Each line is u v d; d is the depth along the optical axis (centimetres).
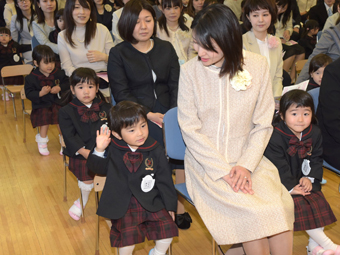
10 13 591
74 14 335
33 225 257
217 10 175
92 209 281
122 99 249
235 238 169
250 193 174
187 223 254
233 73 184
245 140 194
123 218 184
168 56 259
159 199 193
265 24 297
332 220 201
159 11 445
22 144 401
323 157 234
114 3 491
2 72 423
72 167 254
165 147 207
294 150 208
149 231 186
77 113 253
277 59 313
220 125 190
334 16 411
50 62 361
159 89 257
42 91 356
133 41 249
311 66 304
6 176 329
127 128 182
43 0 411
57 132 439
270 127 192
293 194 204
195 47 182
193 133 187
